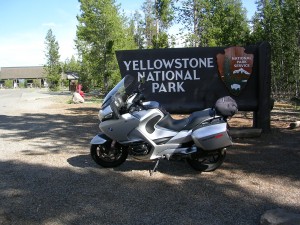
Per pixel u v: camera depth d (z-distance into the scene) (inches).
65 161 259.0
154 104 222.4
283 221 141.6
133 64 339.3
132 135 219.0
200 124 215.6
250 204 173.6
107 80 1267.2
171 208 170.6
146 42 2129.7
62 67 2527.1
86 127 419.8
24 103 884.6
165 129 218.7
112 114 218.5
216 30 940.6
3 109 700.0
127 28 1382.9
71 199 183.8
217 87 338.0
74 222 157.2
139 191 193.9
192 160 223.8
